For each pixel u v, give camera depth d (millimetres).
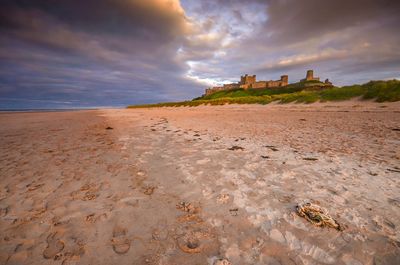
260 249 2107
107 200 3188
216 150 6047
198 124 12922
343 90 24719
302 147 6148
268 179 3857
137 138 8336
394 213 2662
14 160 5406
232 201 3082
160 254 2068
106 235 2367
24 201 3178
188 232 2400
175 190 3498
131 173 4324
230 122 13453
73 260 2000
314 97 25906
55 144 7371
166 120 16844
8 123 15969
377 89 20812
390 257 1957
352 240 2189
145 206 3000
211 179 3922
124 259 2008
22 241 2285
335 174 3996
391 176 3822
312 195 3197
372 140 6688
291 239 2238
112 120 18328
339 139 7027
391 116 12242
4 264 1955
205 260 1985
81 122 16531
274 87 94688
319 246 2123
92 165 4891
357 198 3066
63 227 2525
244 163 4812
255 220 2594
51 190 3557
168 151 6074
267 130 9484
